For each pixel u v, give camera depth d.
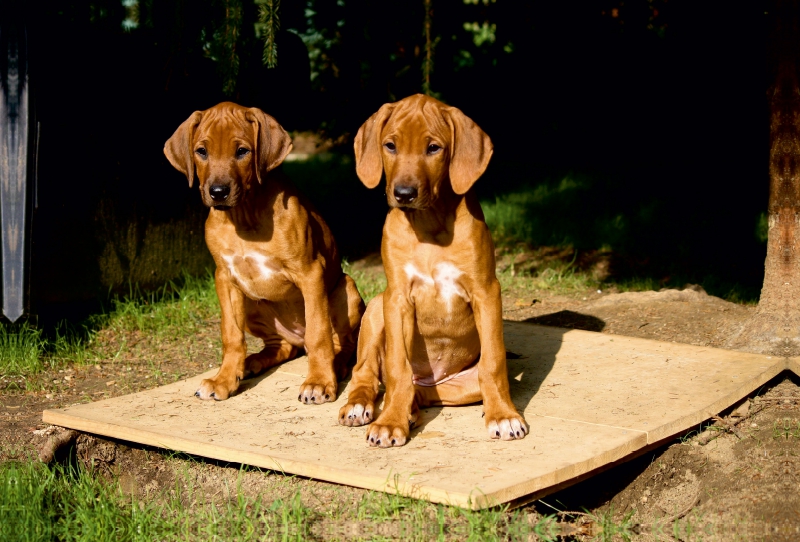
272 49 2.15
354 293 2.14
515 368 2.08
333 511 1.74
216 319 2.59
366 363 1.92
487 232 1.85
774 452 1.87
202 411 1.94
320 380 1.99
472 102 3.92
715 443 1.90
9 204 2.23
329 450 1.78
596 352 2.15
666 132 4.06
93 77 2.54
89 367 2.28
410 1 2.75
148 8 2.35
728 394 1.94
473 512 1.65
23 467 1.85
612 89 3.84
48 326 2.46
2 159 2.23
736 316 2.44
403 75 3.32
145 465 1.93
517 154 4.49
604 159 4.35
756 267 3.08
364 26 3.07
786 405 2.02
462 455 1.75
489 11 3.16
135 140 2.64
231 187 1.93
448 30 2.98
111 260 2.60
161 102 2.69
